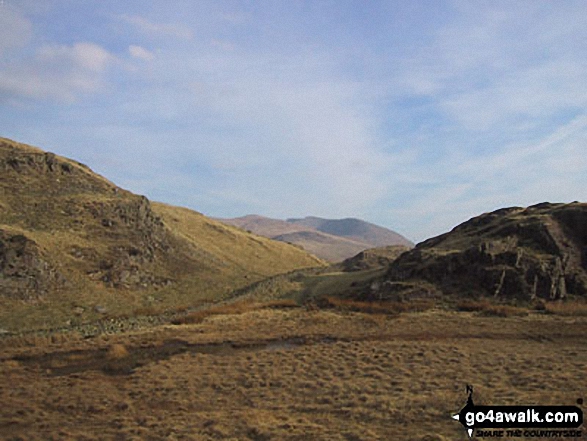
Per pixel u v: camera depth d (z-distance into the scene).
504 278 35.03
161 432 13.74
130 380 19.67
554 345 22.48
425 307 33.62
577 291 33.94
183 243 67.75
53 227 50.41
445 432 12.85
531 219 41.16
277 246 102.88
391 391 16.69
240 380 19.05
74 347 26.05
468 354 20.92
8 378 20.67
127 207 59.81
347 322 29.81
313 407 15.58
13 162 59.97
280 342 25.61
